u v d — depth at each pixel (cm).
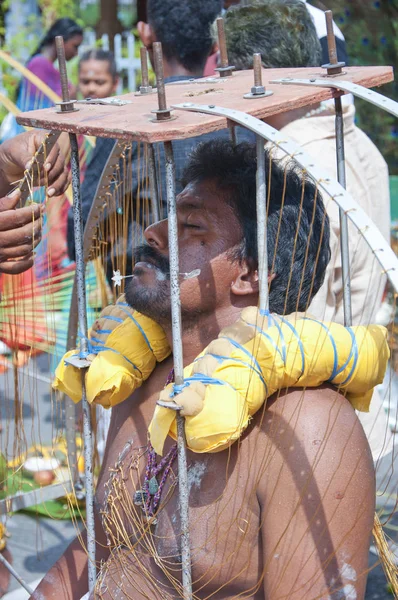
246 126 168
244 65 337
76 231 200
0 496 348
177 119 170
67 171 268
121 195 312
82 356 215
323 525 177
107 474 231
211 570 193
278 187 206
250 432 189
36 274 387
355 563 179
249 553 189
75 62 826
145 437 222
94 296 375
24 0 1075
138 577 210
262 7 335
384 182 366
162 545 201
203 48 386
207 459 195
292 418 184
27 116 191
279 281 205
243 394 178
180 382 178
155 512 208
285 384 184
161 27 384
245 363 180
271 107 178
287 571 179
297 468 180
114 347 217
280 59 335
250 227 202
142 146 311
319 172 161
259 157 179
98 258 319
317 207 211
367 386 191
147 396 226
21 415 289
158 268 205
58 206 400
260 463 186
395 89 845
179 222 206
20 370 459
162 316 207
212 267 203
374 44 832
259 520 188
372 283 350
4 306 318
